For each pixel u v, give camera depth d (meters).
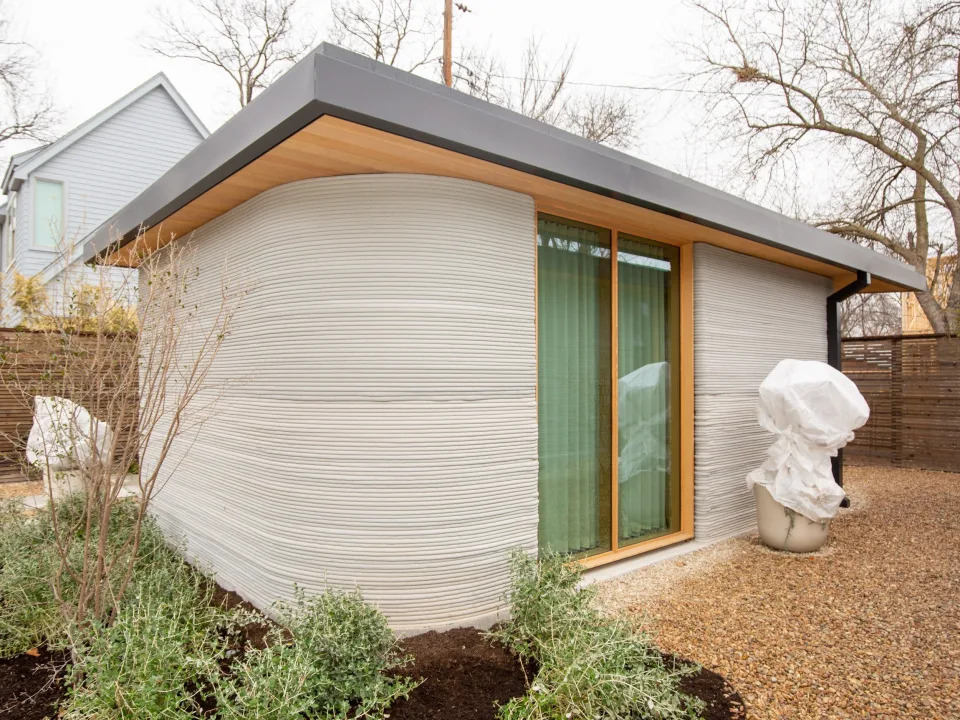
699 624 3.32
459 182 3.15
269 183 3.24
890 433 8.85
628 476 4.58
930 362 8.49
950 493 6.98
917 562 4.43
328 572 3.07
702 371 4.80
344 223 3.09
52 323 3.81
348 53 2.30
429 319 3.08
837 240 5.43
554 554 3.13
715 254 4.91
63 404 3.26
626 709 2.19
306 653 2.29
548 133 3.09
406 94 2.38
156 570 3.41
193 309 4.19
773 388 4.62
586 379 4.25
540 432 3.94
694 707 2.31
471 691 2.48
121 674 2.14
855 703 2.55
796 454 4.57
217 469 3.85
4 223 14.23
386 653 2.56
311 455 3.11
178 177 3.48
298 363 3.15
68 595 3.08
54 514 2.90
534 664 2.70
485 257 3.24
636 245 4.61
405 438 3.06
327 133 2.47
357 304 3.07
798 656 2.96
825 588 3.88
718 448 4.94
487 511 3.25
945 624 3.34
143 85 12.62
